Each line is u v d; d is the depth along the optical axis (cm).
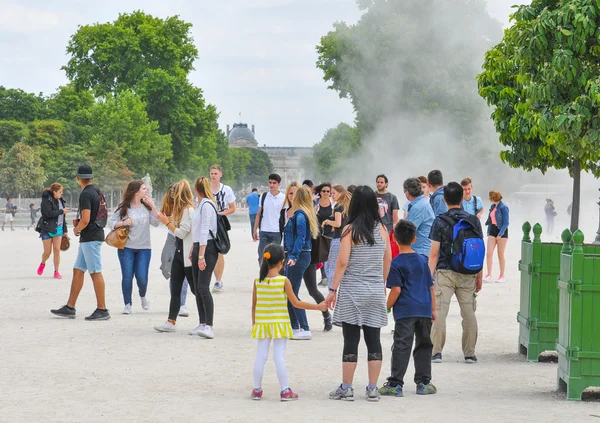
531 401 907
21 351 1179
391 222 1510
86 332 1355
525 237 1202
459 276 1132
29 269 2455
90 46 9369
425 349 952
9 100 11938
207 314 1313
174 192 1573
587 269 917
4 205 9312
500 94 1241
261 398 909
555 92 1090
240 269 2527
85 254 1491
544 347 1145
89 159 9431
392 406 876
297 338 1320
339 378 1026
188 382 988
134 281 2155
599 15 1069
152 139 8981
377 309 901
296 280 1327
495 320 1516
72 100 11481
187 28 9700
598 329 915
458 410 858
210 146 11706
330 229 1614
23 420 800
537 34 1082
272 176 1694
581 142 1077
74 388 948
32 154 9294
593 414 847
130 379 999
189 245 1359
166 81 9156
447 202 1133
